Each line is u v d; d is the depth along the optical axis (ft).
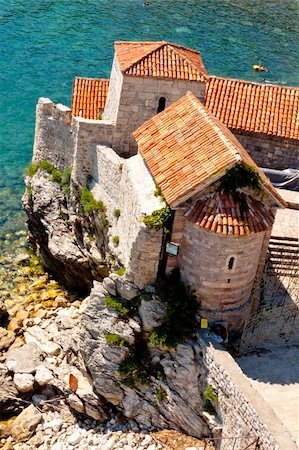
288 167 139.54
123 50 134.31
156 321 106.01
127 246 111.55
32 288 145.38
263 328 107.96
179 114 114.32
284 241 120.57
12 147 193.57
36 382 117.39
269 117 137.39
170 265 105.70
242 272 102.99
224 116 136.46
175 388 105.81
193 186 97.66
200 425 104.37
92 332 112.37
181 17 291.38
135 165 116.88
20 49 243.19
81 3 295.69
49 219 144.36
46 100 143.54
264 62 250.98
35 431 111.96
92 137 130.41
